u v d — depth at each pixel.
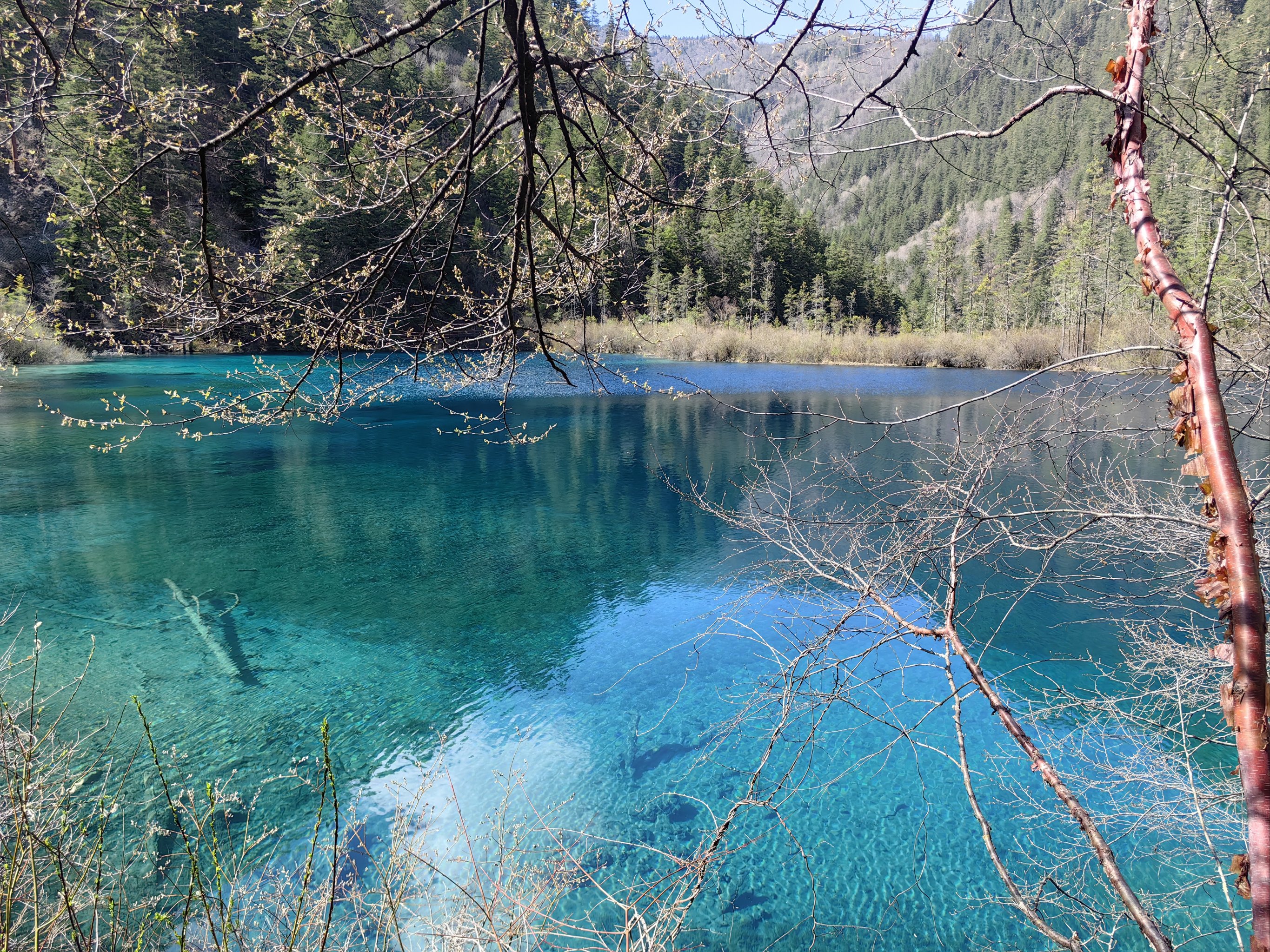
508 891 3.56
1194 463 1.16
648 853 4.14
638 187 2.27
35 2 1.99
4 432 14.95
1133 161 1.40
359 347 2.50
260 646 6.42
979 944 3.58
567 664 6.19
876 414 17.69
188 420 3.08
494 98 2.12
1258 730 0.91
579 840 4.22
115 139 2.15
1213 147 2.22
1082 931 3.59
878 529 5.07
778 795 4.61
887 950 3.56
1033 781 4.62
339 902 3.59
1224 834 3.79
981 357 31.27
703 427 16.86
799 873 4.02
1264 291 2.77
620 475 12.37
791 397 21.69
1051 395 3.04
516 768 4.86
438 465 13.24
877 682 5.72
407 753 4.98
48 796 2.93
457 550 8.84
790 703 2.79
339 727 5.25
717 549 8.81
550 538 9.28
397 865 3.83
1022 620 6.57
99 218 2.26
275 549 8.79
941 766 4.82
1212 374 1.12
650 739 5.17
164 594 7.44
